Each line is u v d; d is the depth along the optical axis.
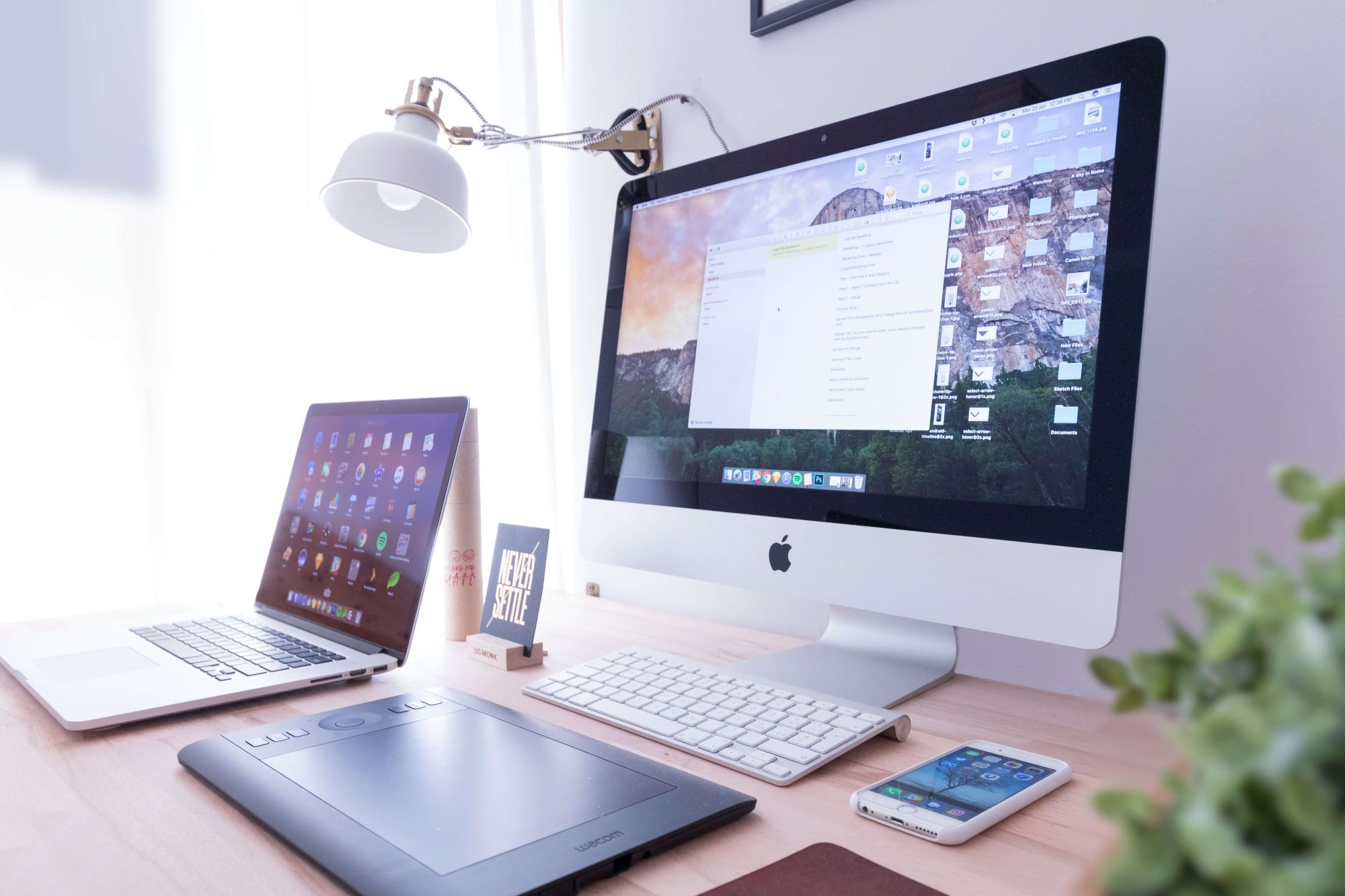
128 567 1.33
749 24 1.12
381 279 1.53
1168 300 0.78
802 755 0.57
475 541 0.97
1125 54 0.63
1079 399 0.63
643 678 0.73
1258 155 0.73
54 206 1.29
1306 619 0.16
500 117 1.58
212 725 0.66
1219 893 0.15
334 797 0.50
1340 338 0.69
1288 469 0.19
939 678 0.77
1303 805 0.14
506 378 1.58
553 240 1.51
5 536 1.27
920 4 0.95
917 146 0.75
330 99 1.47
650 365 0.96
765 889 0.41
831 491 0.77
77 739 0.63
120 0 1.34
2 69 1.27
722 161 0.91
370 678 0.80
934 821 0.47
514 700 0.74
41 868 0.44
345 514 0.95
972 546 0.67
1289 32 0.71
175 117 1.37
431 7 1.55
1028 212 0.67
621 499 0.97
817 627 1.04
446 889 0.39
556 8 1.53
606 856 0.43
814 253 0.82
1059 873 0.43
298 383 1.45
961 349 0.70
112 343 1.32
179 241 1.36
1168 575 0.77
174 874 0.43
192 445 1.36
